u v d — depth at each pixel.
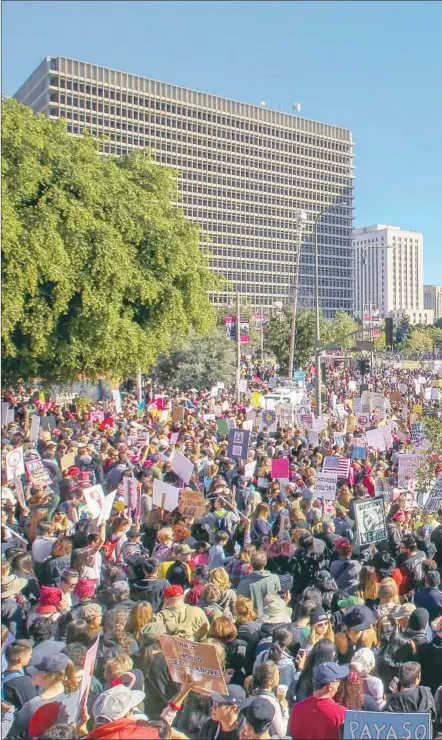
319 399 30.02
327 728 4.89
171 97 168.00
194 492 11.63
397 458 16.50
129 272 24.95
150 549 11.02
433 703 5.66
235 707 5.07
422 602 7.76
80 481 13.52
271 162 188.75
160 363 53.28
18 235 21.50
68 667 5.30
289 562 9.30
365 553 10.73
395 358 133.12
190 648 5.09
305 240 195.38
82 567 8.41
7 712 5.50
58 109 149.25
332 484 12.95
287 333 59.75
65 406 35.56
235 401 39.38
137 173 29.28
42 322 23.11
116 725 4.69
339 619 7.32
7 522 11.95
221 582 7.77
